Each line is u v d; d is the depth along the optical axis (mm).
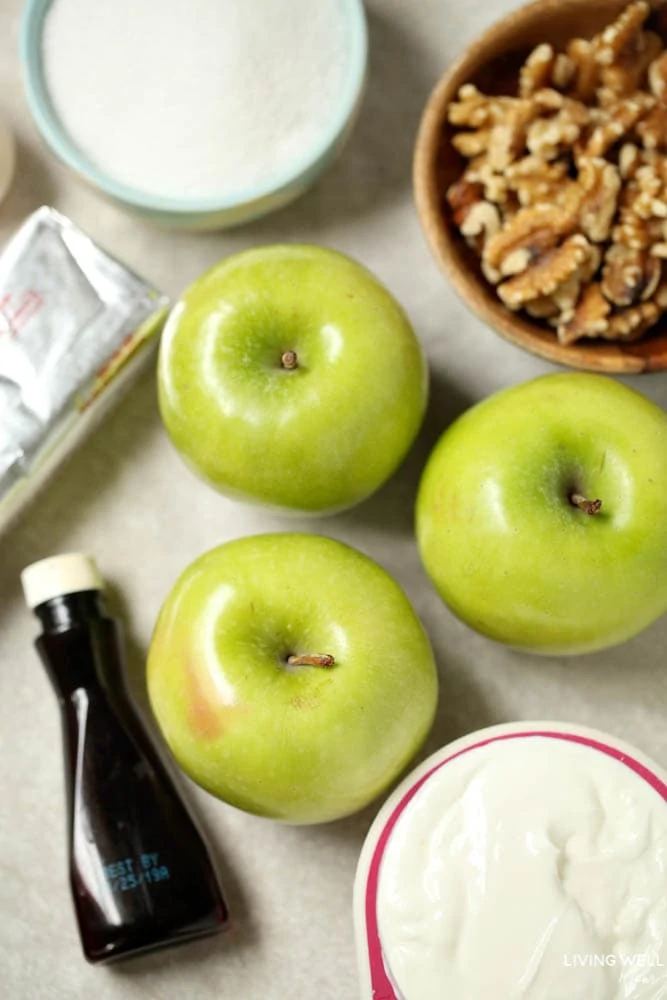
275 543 477
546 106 505
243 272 473
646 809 461
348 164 541
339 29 513
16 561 532
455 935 453
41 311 510
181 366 472
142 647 531
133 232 541
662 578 459
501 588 460
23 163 542
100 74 515
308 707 452
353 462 473
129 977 517
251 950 517
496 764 466
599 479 459
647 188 502
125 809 494
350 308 469
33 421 507
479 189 511
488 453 461
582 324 501
